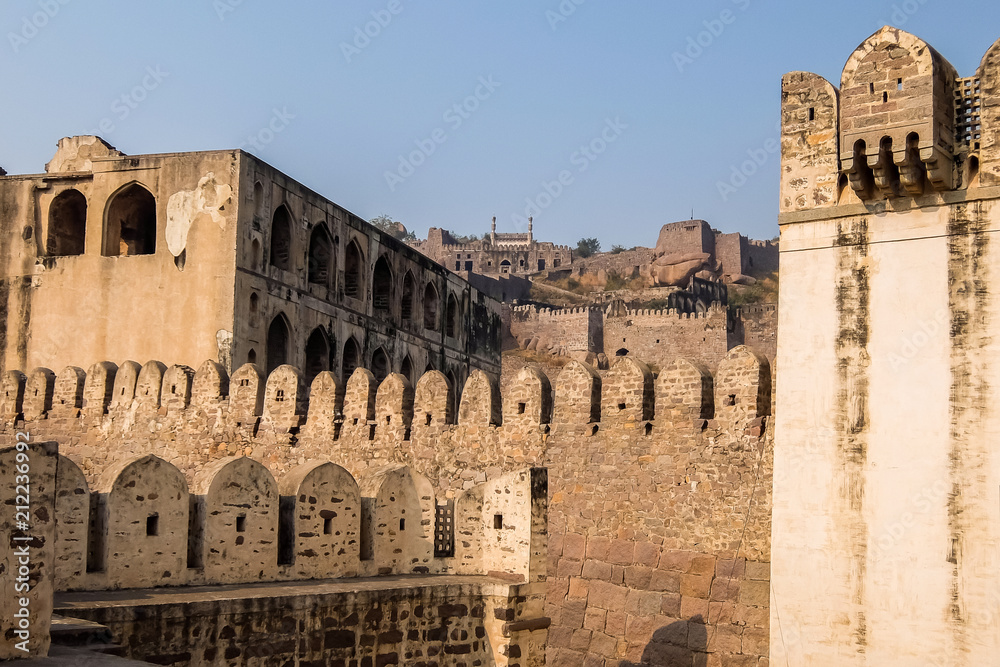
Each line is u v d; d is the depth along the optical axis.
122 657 12.34
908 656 17.78
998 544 17.20
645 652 22.45
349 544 17.38
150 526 15.37
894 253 18.55
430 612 16.34
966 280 17.89
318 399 28.33
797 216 19.48
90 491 15.34
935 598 17.64
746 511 21.80
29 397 32.19
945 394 17.88
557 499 24.38
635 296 102.38
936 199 18.27
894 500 18.14
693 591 22.12
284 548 17.05
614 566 23.30
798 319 19.30
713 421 22.59
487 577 17.78
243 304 33.62
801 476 18.98
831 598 18.52
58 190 36.19
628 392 23.92
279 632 14.65
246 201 33.94
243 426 29.08
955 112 18.38
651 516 23.05
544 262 126.06
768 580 21.20
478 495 18.25
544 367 86.81
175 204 34.16
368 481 18.17
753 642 21.14
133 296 34.25
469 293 53.84
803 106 19.73
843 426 18.70
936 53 18.06
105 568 14.82
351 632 15.43
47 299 35.22
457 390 51.88
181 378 30.17
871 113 18.41
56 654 11.82
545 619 17.38
